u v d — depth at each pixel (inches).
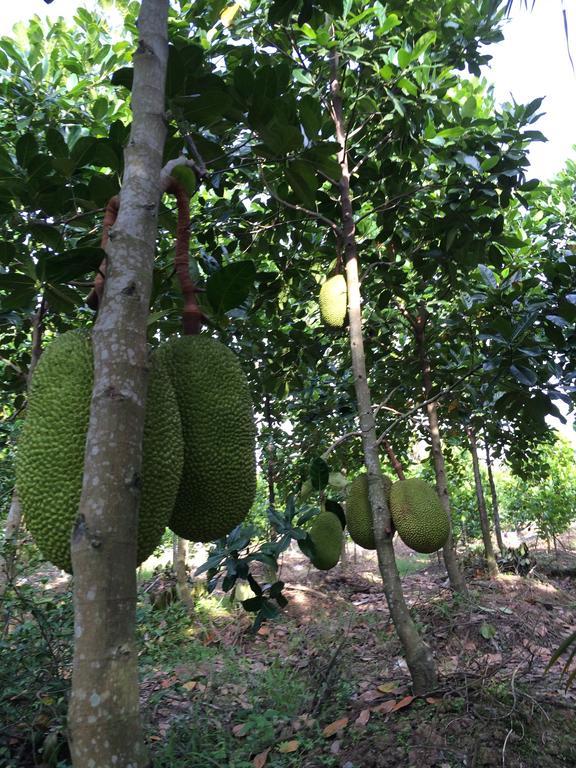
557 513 351.9
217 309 60.9
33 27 174.1
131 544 39.9
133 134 50.6
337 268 151.6
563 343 132.1
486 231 146.5
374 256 163.3
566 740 99.8
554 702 113.6
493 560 277.0
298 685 139.3
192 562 312.7
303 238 156.5
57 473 44.2
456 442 326.0
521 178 142.4
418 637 122.6
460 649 160.9
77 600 38.0
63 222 92.5
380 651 170.1
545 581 282.0
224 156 92.6
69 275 49.5
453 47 158.4
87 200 97.0
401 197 139.6
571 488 368.8
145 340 44.9
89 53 177.2
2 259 93.7
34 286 86.4
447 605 192.5
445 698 114.3
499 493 441.1
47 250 102.1
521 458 251.0
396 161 147.4
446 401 217.9
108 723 35.9
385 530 124.0
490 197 137.9
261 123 87.7
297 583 285.3
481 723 103.4
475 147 139.6
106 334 43.4
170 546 313.1
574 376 132.0
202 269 146.6
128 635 38.3
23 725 103.0
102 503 39.4
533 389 130.6
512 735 100.4
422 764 95.5
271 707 131.7
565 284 131.6
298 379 192.5
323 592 262.7
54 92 161.6
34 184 92.0
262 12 138.0
